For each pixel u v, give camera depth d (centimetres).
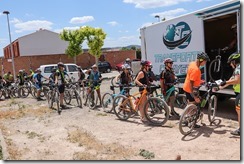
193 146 573
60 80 1088
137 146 598
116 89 1631
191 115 646
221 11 745
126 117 833
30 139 715
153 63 1096
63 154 582
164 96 800
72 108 1091
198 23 834
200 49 833
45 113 1044
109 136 686
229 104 946
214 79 845
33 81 1522
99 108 1043
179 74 938
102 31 3516
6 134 781
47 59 3556
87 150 594
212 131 658
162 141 618
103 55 4009
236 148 546
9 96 1641
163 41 1019
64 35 3603
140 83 779
